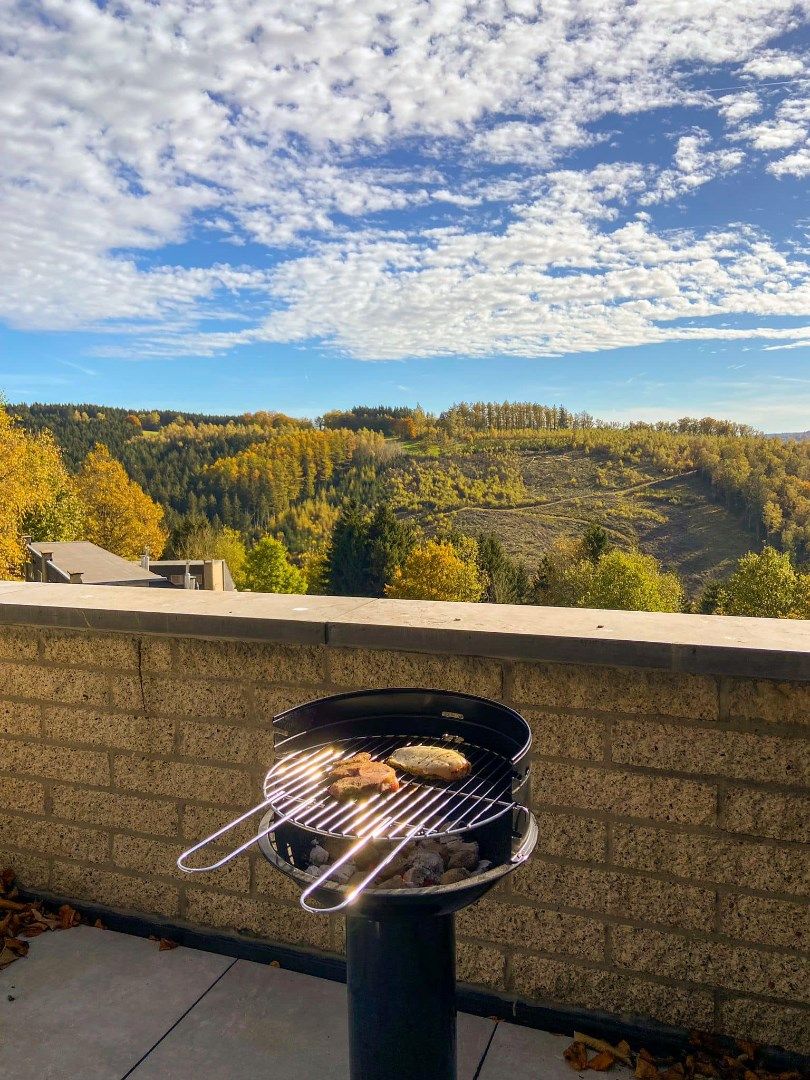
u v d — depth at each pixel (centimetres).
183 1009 241
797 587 7925
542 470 11344
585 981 228
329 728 183
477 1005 240
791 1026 208
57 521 6969
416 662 238
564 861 228
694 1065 210
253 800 264
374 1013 152
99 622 274
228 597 301
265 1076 212
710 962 215
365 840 126
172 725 273
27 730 298
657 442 11475
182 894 278
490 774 164
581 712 222
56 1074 212
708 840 212
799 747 201
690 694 210
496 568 9162
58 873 299
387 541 8900
